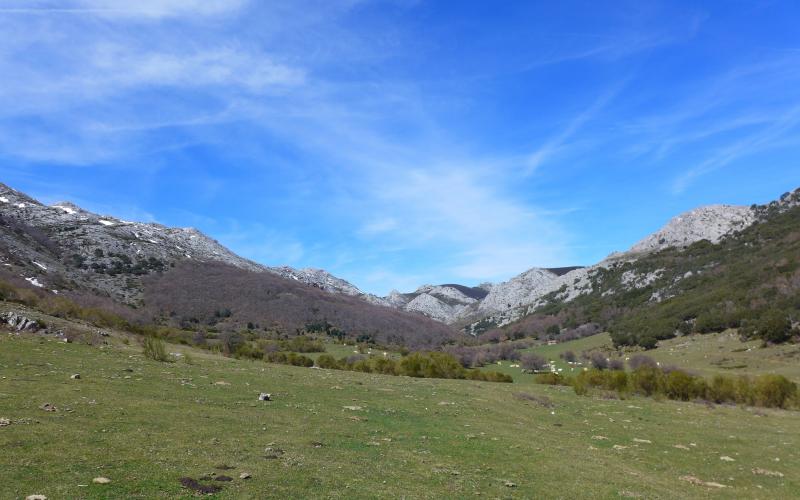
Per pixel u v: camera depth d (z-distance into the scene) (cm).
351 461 1692
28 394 2047
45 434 1519
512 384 5612
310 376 4119
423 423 2619
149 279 17612
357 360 7975
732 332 11700
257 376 3653
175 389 2652
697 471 2289
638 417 3800
